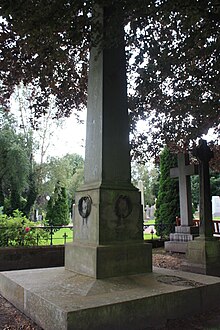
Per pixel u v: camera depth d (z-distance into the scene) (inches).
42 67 232.5
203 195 274.1
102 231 168.7
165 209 476.7
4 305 163.8
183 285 156.9
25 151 709.3
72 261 182.4
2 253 253.9
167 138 344.8
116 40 183.2
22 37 187.9
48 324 124.7
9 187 705.6
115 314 123.9
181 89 268.4
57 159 759.1
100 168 180.2
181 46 216.1
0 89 261.1
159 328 133.9
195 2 172.2
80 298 130.5
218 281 167.5
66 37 181.6
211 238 264.8
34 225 301.9
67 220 792.3
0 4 152.4
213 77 245.6
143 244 180.7
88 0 162.4
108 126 186.1
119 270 167.8
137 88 263.7
